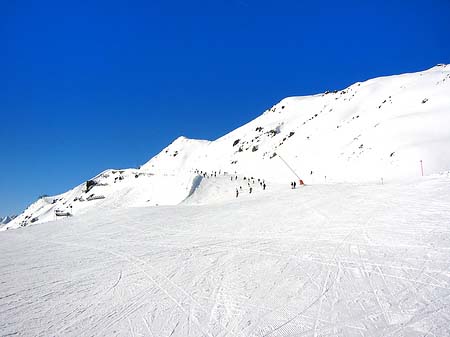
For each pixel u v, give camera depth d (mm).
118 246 20797
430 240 15523
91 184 137625
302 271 13734
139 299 12242
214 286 13000
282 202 32531
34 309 11781
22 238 25984
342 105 153625
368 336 8867
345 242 17062
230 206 34531
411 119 79688
